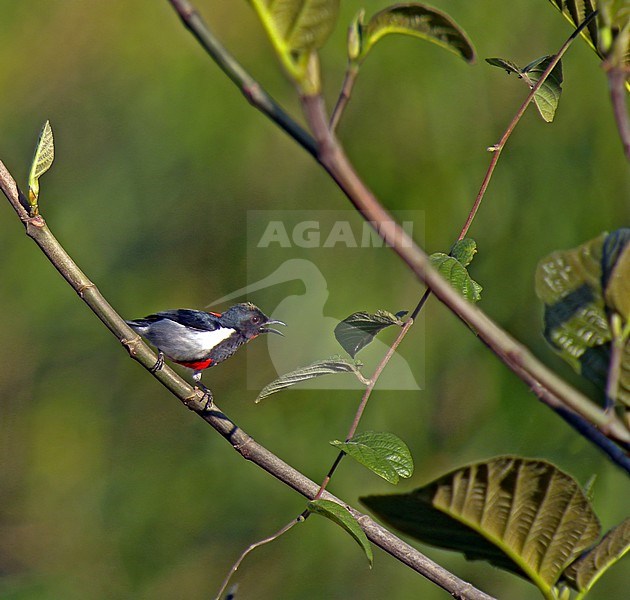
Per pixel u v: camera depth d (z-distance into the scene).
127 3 12.60
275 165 11.38
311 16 1.66
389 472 3.24
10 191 3.99
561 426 9.92
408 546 3.50
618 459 2.33
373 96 10.45
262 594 11.22
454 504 2.39
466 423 10.18
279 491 11.52
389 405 10.24
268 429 10.52
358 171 10.30
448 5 10.23
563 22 10.10
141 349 4.12
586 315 2.72
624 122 1.90
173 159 11.84
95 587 12.03
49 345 12.99
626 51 2.16
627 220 9.94
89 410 12.76
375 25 1.93
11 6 12.98
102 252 12.12
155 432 12.48
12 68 12.97
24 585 12.18
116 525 12.12
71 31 12.85
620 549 2.49
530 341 9.75
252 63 11.30
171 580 11.64
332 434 10.42
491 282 10.01
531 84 4.12
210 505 11.72
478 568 10.45
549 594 2.48
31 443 12.90
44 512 12.84
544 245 10.01
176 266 11.70
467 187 10.22
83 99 12.59
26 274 13.00
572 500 2.36
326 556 11.13
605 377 2.66
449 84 10.34
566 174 10.06
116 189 12.16
